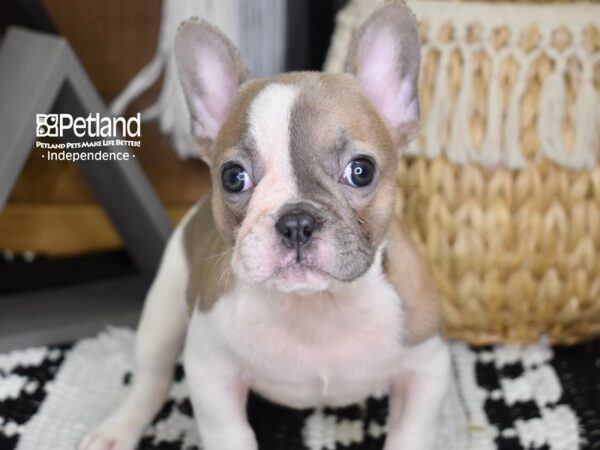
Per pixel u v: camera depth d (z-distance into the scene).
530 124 0.55
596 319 0.58
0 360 0.57
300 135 0.38
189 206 0.77
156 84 0.74
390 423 0.45
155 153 0.76
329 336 0.41
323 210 0.37
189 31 0.44
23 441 0.49
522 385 0.54
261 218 0.37
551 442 0.48
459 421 0.50
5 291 0.69
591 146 0.54
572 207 0.55
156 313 0.51
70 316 0.62
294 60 0.73
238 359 0.42
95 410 0.52
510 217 0.56
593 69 0.55
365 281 0.41
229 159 0.40
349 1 0.69
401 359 0.43
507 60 0.55
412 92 0.43
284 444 0.49
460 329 0.59
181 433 0.50
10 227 0.76
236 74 0.44
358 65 0.43
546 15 0.55
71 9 0.73
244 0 0.72
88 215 0.76
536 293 0.57
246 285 0.41
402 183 0.57
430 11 0.56
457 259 0.57
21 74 0.58
